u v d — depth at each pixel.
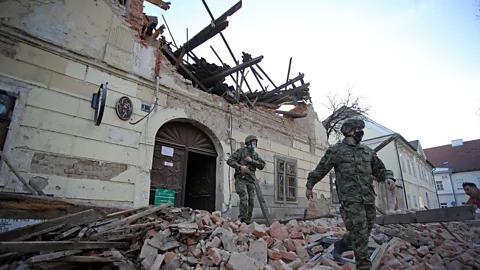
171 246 3.01
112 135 5.21
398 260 3.39
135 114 5.67
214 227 3.58
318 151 10.80
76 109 4.84
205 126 7.07
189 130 7.05
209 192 7.37
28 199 3.02
